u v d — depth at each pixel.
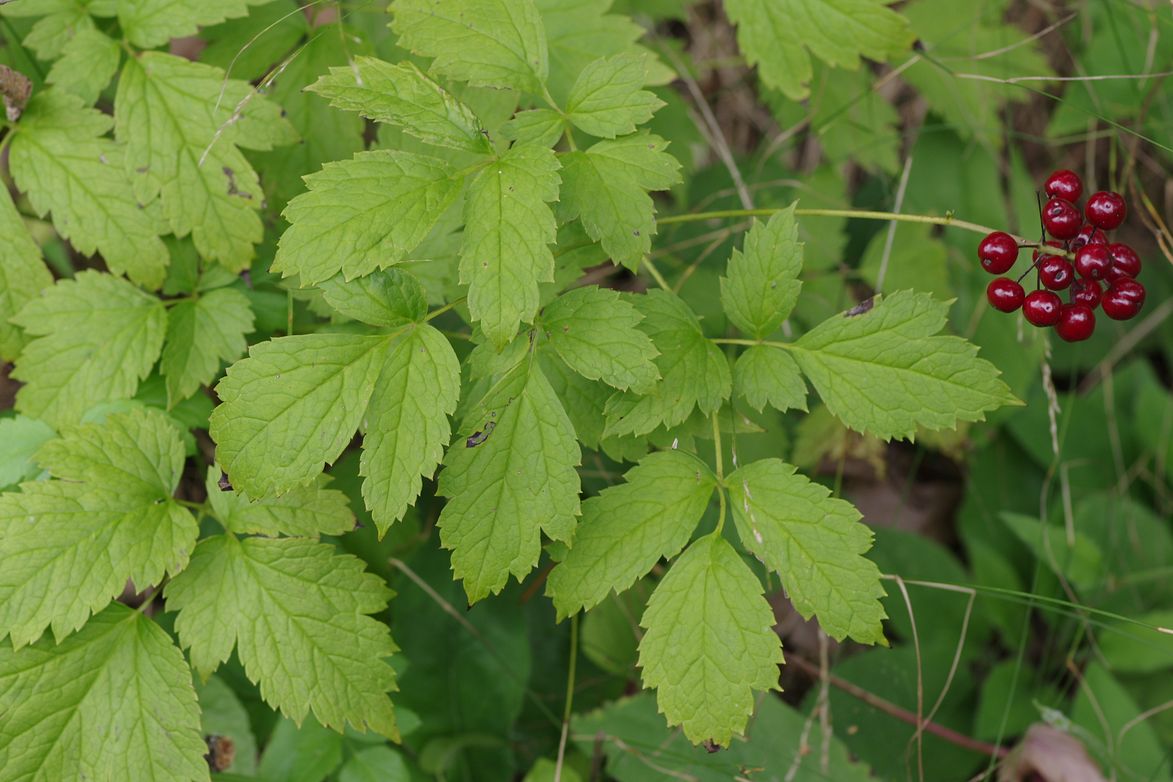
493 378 0.58
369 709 0.58
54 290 0.62
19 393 0.62
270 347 0.56
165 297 0.65
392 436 0.56
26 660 0.57
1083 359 0.89
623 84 0.58
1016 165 0.86
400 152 0.57
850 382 0.58
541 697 0.74
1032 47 0.83
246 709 0.68
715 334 0.75
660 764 0.69
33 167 0.62
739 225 0.76
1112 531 0.80
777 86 0.70
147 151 0.62
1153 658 0.76
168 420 0.62
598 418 0.60
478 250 0.55
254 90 0.62
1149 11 0.76
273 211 0.66
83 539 0.57
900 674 0.76
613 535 0.57
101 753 0.57
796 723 0.71
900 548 0.79
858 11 0.69
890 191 0.86
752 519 0.57
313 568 0.59
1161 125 0.78
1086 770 0.73
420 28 0.59
